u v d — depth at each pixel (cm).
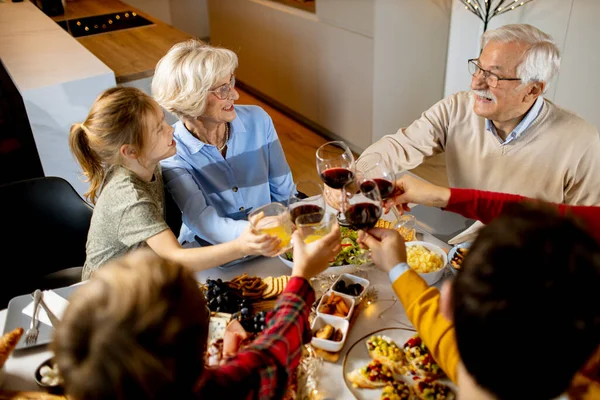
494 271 68
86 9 453
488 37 182
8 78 360
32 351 135
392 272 117
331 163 157
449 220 222
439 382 119
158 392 73
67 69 290
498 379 70
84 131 158
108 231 164
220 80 176
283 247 144
